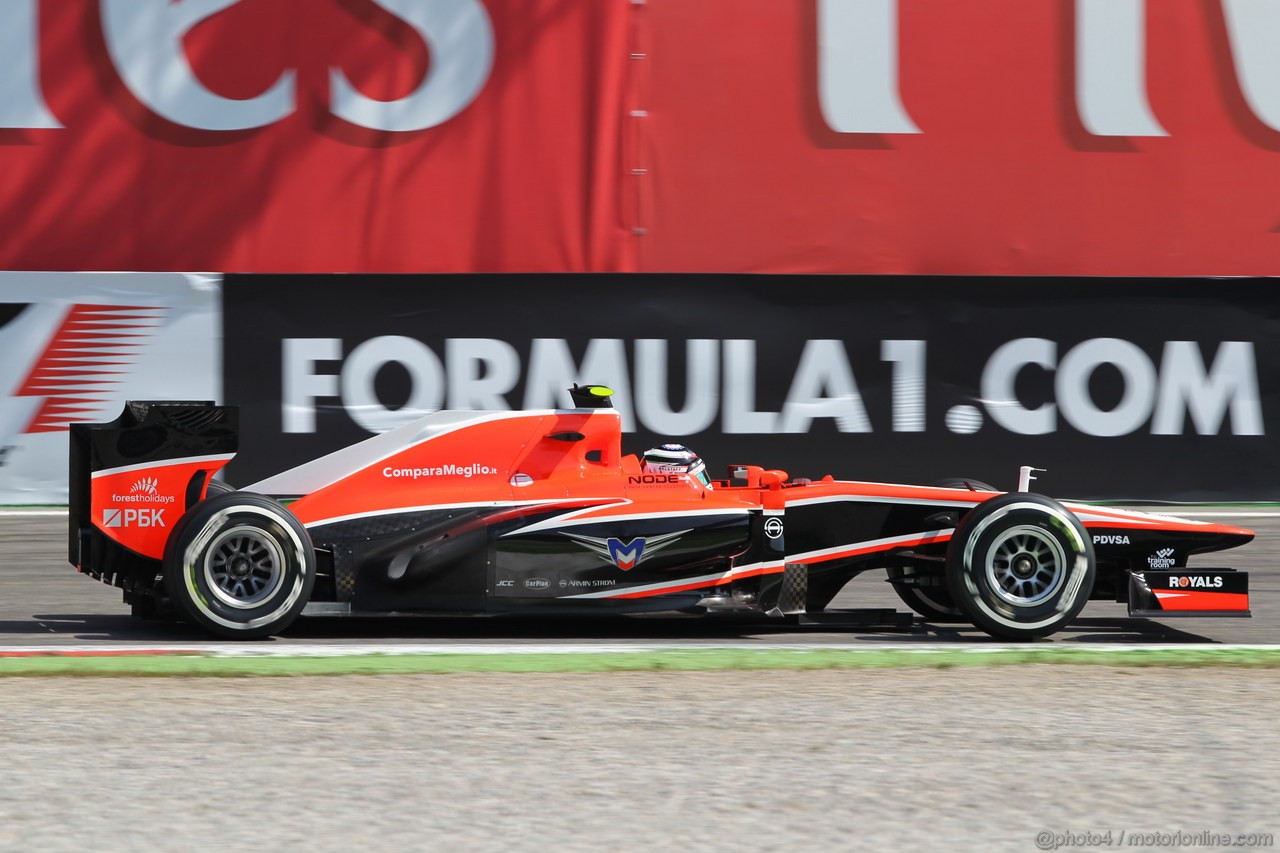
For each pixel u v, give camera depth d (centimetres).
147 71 4588
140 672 2125
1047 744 1783
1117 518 2567
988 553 2436
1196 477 4556
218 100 4619
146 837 1422
